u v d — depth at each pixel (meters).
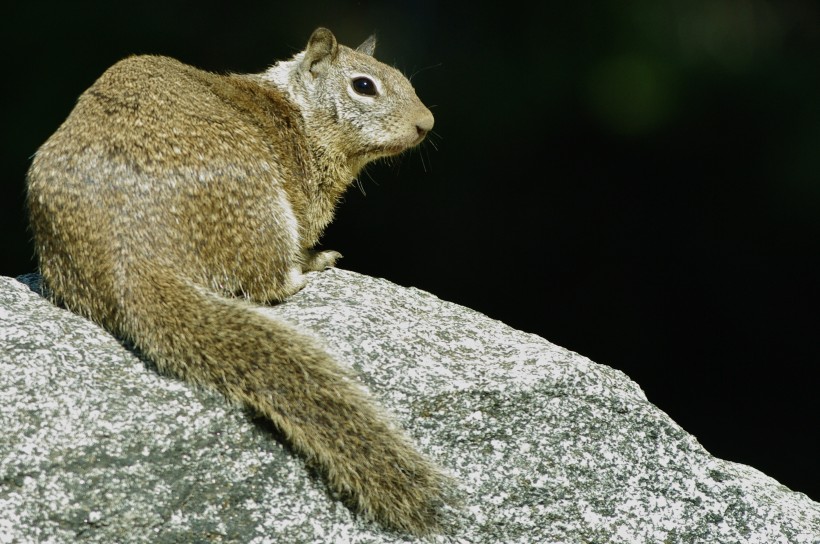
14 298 10.64
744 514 10.65
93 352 9.95
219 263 10.75
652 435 10.67
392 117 13.34
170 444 9.36
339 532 9.59
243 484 9.48
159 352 9.83
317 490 9.65
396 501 9.55
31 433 9.10
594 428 10.50
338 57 13.39
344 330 10.76
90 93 11.10
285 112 13.08
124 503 9.15
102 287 10.15
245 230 10.91
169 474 9.31
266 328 9.93
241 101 12.39
